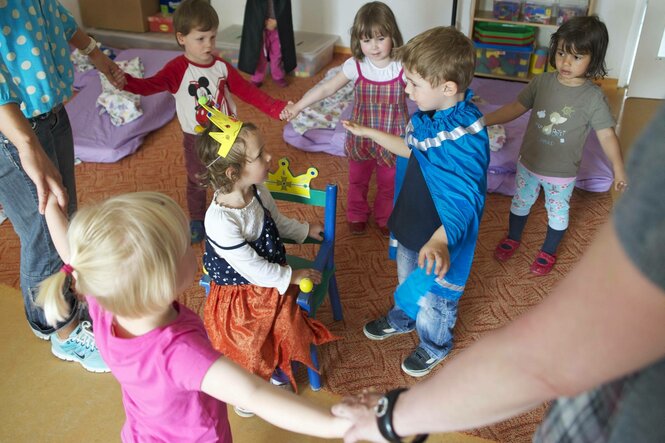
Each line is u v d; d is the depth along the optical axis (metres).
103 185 3.20
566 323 0.60
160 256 1.07
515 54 4.30
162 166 3.38
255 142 1.66
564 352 0.61
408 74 1.77
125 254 1.04
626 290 0.55
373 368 2.17
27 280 2.02
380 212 2.81
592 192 3.12
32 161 1.59
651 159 0.53
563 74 2.26
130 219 1.06
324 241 2.08
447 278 1.93
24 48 1.66
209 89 2.58
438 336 2.10
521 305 2.44
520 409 0.69
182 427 1.24
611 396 0.66
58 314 1.09
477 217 1.80
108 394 2.08
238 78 2.66
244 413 1.99
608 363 0.59
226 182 1.67
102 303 1.09
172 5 4.90
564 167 2.37
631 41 4.18
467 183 1.75
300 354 1.86
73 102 3.76
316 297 1.98
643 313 0.54
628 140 3.64
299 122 3.58
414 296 1.89
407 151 2.05
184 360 1.10
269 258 1.83
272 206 1.95
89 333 2.13
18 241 2.77
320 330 1.96
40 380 2.13
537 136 2.40
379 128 2.56
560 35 2.21
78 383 2.12
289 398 1.06
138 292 1.07
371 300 2.47
